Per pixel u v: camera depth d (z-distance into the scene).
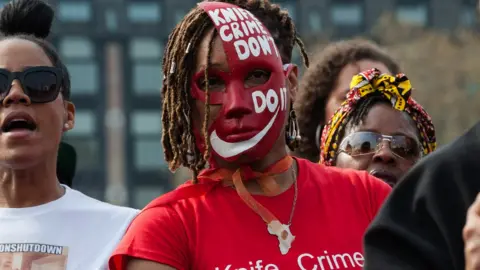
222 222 3.23
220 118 3.26
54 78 3.94
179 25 3.35
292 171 3.38
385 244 2.52
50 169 4.00
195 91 3.29
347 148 4.07
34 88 3.90
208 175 3.32
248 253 3.18
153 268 3.18
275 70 3.29
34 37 4.05
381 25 40.62
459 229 2.46
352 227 3.28
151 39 52.78
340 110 4.12
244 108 3.24
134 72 52.47
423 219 2.50
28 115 3.89
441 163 2.50
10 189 4.00
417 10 51.62
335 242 3.24
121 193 50.88
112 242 3.95
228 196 3.28
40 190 4.00
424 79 36.34
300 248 3.21
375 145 4.02
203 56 3.27
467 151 2.49
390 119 4.04
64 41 52.31
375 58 4.66
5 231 3.95
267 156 3.34
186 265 3.21
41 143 3.92
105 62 52.41
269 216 3.23
